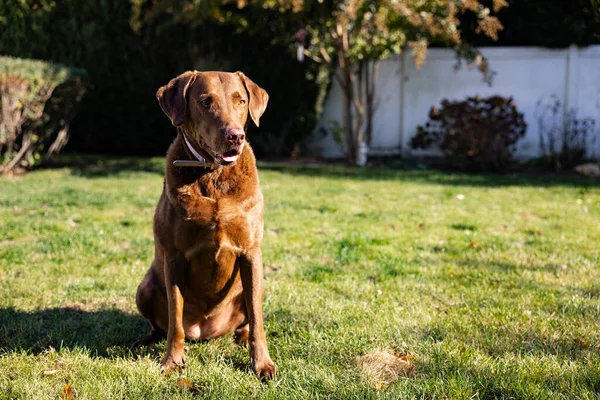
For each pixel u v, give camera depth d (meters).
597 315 4.04
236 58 13.26
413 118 14.02
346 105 13.23
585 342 3.52
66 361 3.32
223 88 3.32
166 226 3.29
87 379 3.07
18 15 13.30
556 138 13.37
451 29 11.70
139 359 3.37
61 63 13.46
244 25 12.15
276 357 3.43
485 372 3.10
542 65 13.34
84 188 9.48
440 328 3.80
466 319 3.96
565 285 4.77
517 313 4.09
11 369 3.24
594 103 13.23
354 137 13.71
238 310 3.69
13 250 5.66
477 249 6.03
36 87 10.69
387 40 12.02
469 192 9.57
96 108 13.68
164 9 12.23
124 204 8.23
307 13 12.37
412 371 3.17
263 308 4.23
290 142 13.98
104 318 4.08
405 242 6.29
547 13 12.98
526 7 13.29
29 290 4.58
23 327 3.85
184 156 3.33
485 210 8.10
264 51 13.24
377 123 14.23
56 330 3.82
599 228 6.97
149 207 8.07
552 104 13.38
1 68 10.16
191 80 3.40
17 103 10.43
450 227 7.09
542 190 9.80
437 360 3.29
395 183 10.43
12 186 9.62
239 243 3.30
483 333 3.73
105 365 3.26
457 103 12.45
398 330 3.70
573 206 8.39
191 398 2.89
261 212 3.42
